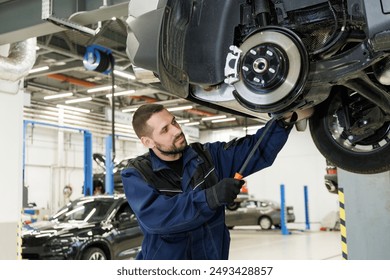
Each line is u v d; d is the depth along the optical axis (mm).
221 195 1583
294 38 1684
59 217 7121
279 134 2004
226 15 1945
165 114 1914
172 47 1890
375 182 3828
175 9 1894
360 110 2129
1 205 5145
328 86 1790
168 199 1715
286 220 14617
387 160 2066
